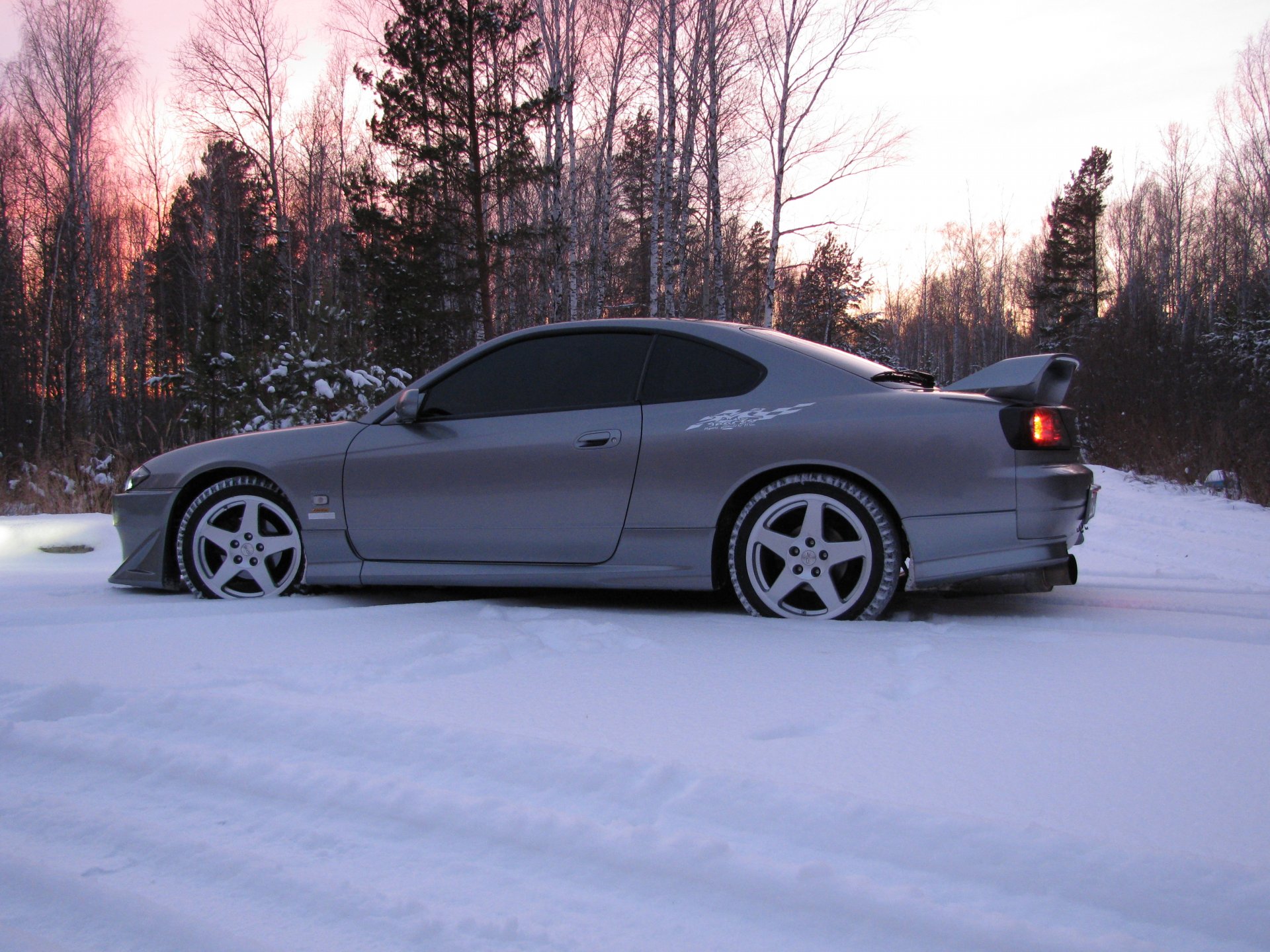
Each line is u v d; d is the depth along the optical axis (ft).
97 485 29.50
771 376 10.49
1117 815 4.67
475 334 71.26
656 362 10.98
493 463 11.05
